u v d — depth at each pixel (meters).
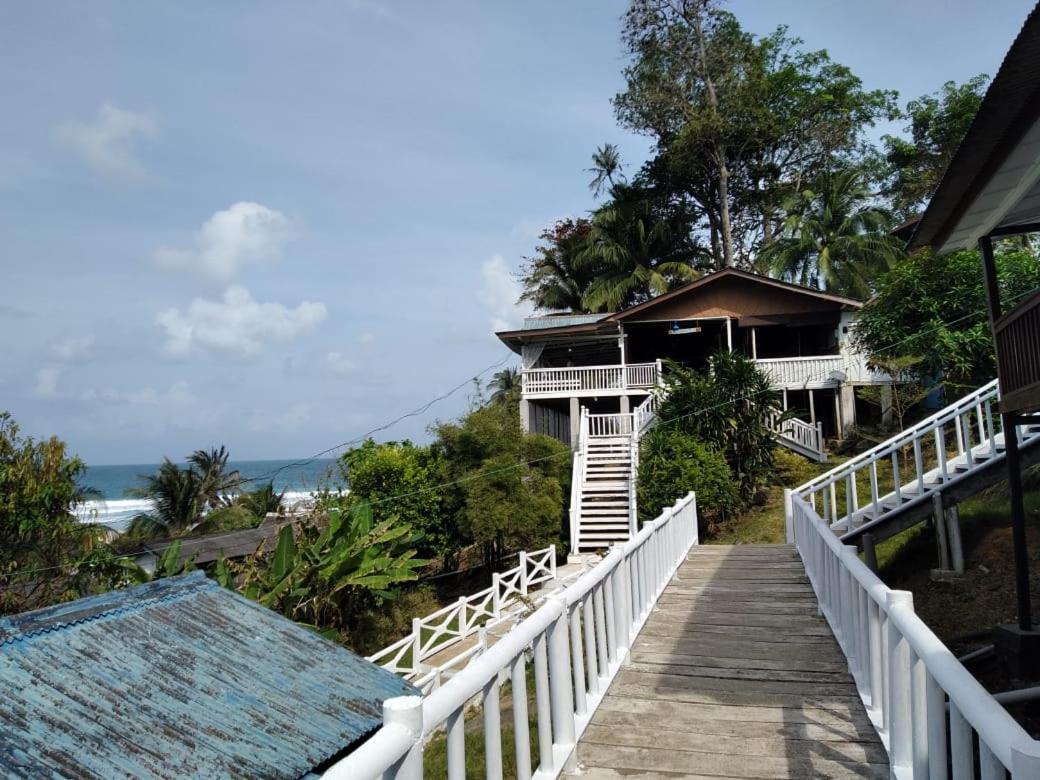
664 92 34.97
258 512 28.30
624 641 6.36
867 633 5.14
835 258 32.00
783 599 8.84
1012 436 7.63
